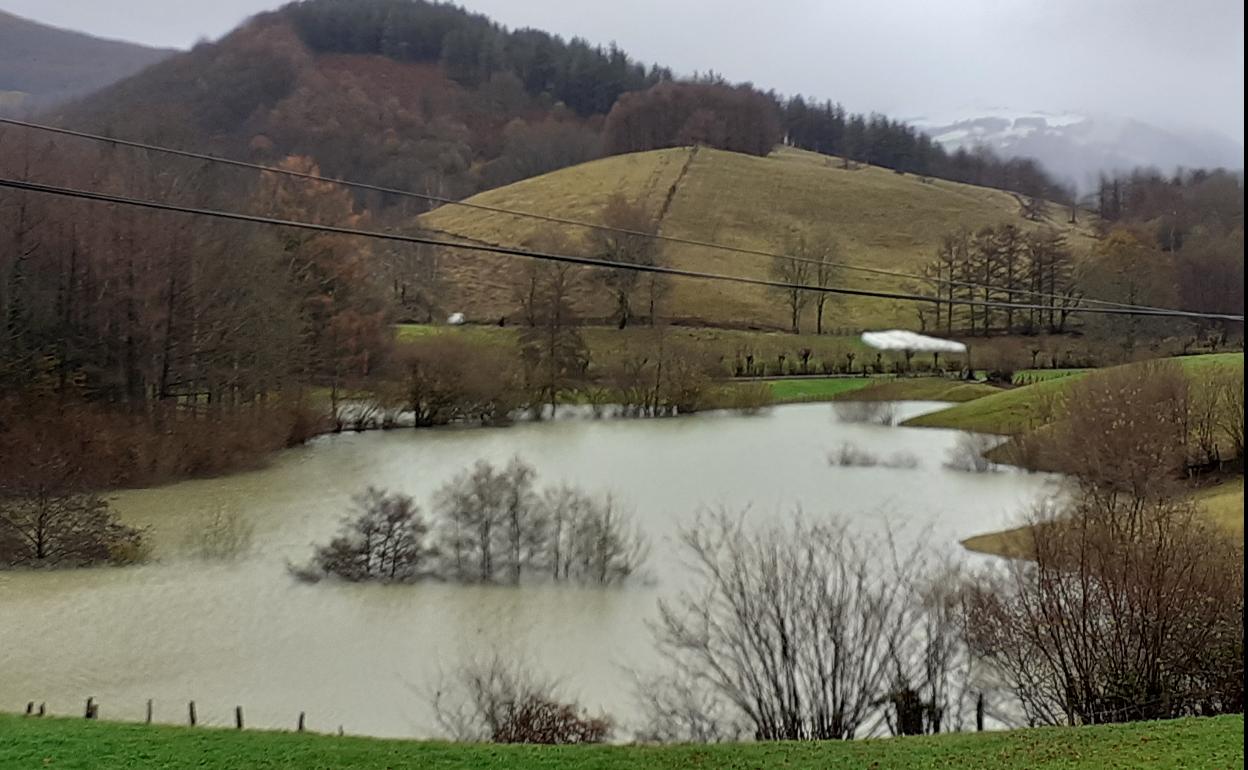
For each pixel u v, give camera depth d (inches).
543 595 1139.3
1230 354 2225.6
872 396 2847.0
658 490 1734.7
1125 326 2760.8
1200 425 1763.0
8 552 1254.3
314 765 587.2
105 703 852.0
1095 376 1855.3
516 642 982.4
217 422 2026.3
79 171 2003.0
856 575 862.5
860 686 735.7
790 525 1382.9
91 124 2368.4
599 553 1189.7
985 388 2888.8
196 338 2135.8
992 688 778.2
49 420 1724.9
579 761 597.3
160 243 2068.2
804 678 765.3
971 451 2044.8
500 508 1231.5
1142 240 3026.6
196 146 2650.1
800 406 3053.6
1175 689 714.2
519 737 716.0
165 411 2017.7
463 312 3380.9
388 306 2881.4
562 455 2182.6
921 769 564.1
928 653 759.1
